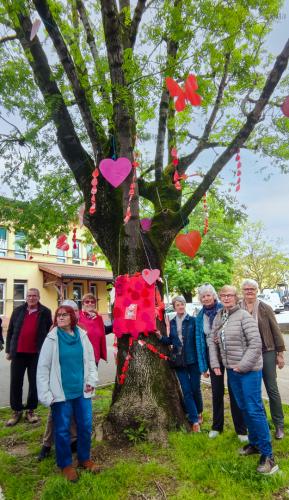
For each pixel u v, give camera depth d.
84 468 3.56
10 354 5.29
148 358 4.54
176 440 4.00
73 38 5.59
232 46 5.01
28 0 4.40
